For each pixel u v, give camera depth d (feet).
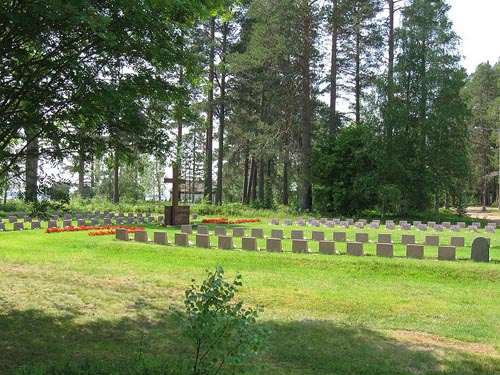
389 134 144.36
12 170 28.63
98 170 207.92
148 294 39.83
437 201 142.20
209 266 52.80
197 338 15.40
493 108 208.64
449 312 36.52
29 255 57.21
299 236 80.38
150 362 21.50
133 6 23.47
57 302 36.45
